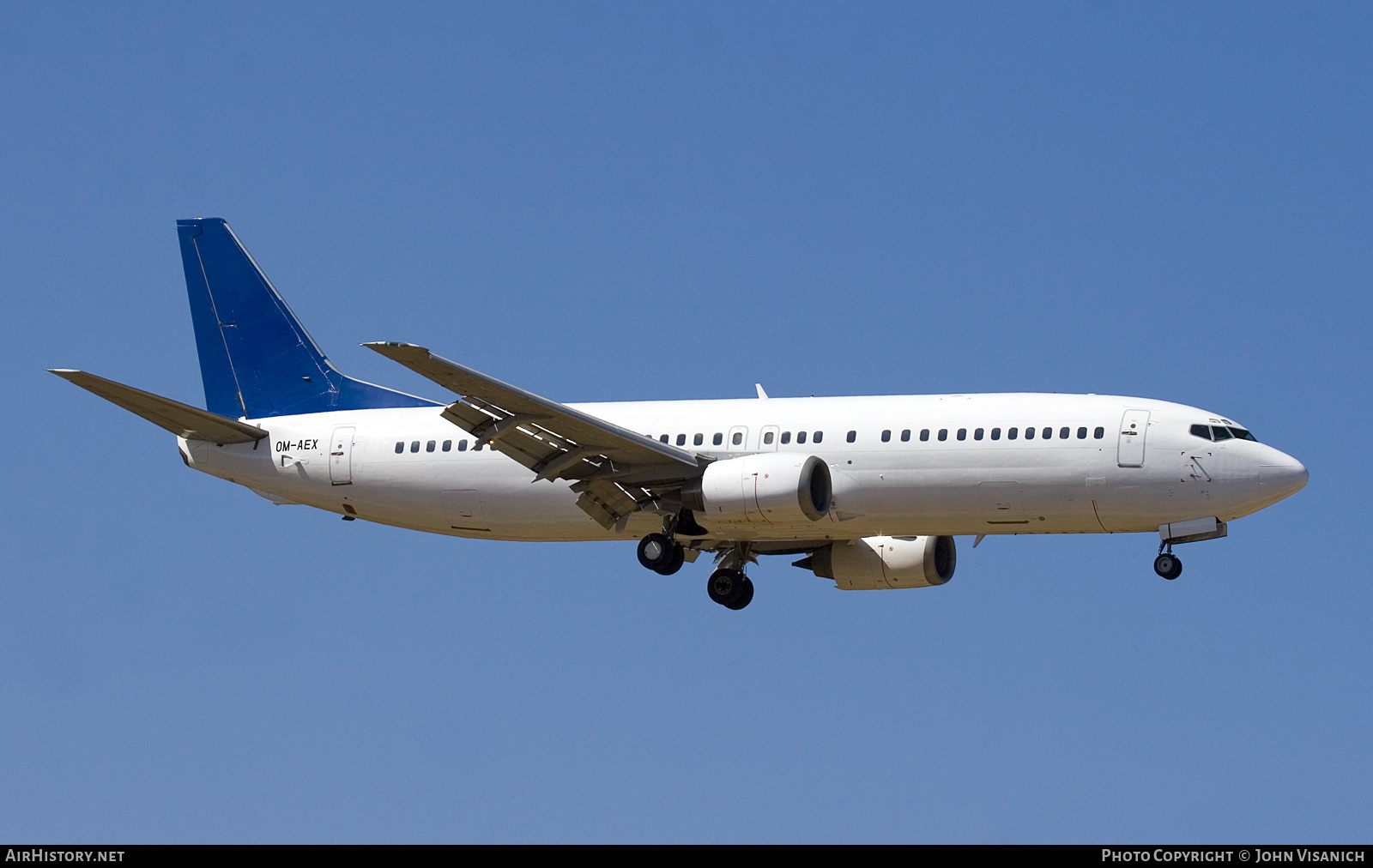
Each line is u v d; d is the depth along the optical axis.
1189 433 113.19
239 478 132.38
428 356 99.56
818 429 119.75
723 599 130.62
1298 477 111.31
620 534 126.56
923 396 121.06
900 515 117.75
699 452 121.31
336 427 130.88
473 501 126.94
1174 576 114.94
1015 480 114.94
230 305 137.88
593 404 128.00
